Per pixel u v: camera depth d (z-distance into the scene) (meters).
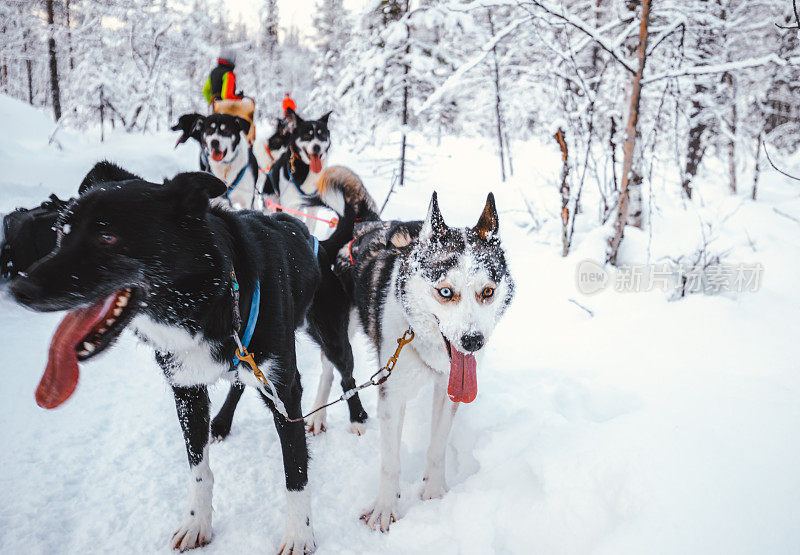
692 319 3.63
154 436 2.68
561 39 5.84
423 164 11.31
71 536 2.03
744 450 1.94
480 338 2.08
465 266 2.12
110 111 14.18
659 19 6.12
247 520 2.19
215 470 2.48
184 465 2.49
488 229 2.39
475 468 2.56
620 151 6.93
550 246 5.66
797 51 7.47
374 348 2.60
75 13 15.45
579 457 2.05
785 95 9.41
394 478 2.29
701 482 1.79
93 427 2.69
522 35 7.16
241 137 6.40
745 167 10.87
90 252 1.48
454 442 2.77
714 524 1.63
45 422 2.67
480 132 18.12
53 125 11.63
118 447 2.56
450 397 2.16
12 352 3.27
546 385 3.01
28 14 15.02
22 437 2.54
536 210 6.75
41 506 2.14
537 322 4.07
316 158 6.56
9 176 6.37
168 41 15.56
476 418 2.72
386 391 2.32
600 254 5.01
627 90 6.55
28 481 2.26
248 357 1.86
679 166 6.33
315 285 2.60
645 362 3.14
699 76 6.40
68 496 2.22
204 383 1.96
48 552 1.94
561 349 3.55
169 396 3.06
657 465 1.91
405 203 8.10
